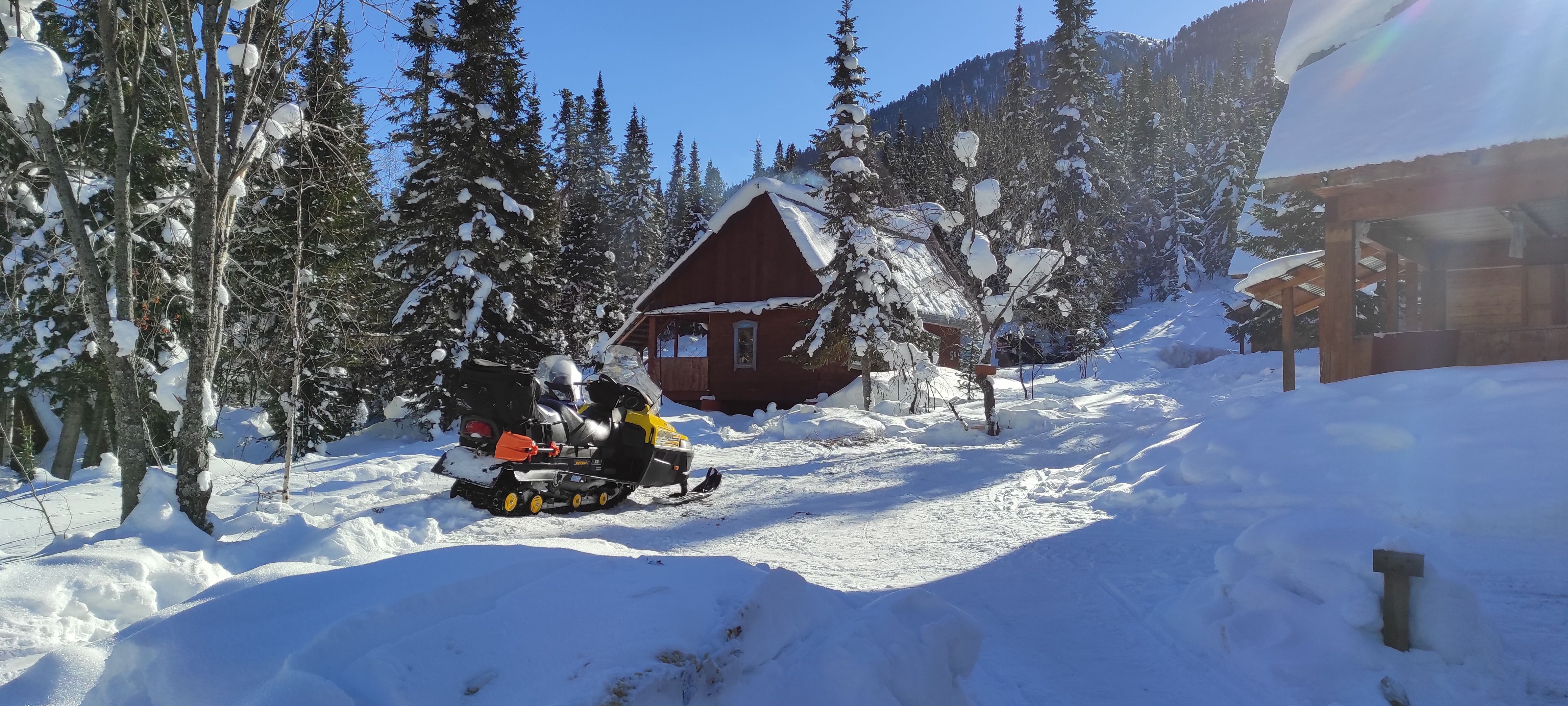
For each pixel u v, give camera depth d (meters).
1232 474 7.84
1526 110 8.19
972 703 3.27
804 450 14.76
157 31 7.29
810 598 3.38
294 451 19.33
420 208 21.27
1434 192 9.19
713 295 27.06
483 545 3.48
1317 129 9.88
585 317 41.25
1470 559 5.24
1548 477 5.91
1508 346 8.95
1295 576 4.16
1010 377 29.91
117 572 4.85
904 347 19.80
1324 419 7.90
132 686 2.31
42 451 22.98
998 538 7.16
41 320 16.02
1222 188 56.41
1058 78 33.84
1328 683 3.58
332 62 8.62
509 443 8.09
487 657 2.43
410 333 20.55
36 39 6.64
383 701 2.16
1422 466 6.62
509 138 21.86
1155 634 4.50
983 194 16.25
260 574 3.10
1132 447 10.46
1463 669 3.54
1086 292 24.58
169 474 6.61
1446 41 10.26
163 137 14.18
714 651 2.60
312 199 12.22
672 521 8.32
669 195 89.88
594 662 2.41
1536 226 11.61
